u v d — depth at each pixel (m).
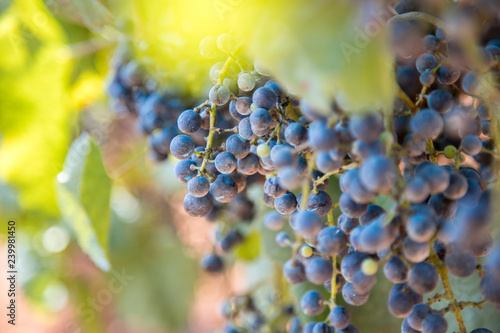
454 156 0.42
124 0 0.63
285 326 0.64
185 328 0.93
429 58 0.43
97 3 0.61
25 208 0.68
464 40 0.39
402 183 0.39
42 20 0.64
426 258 0.41
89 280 0.93
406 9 0.43
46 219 0.76
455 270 0.40
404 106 0.43
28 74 0.65
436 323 0.42
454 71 0.43
